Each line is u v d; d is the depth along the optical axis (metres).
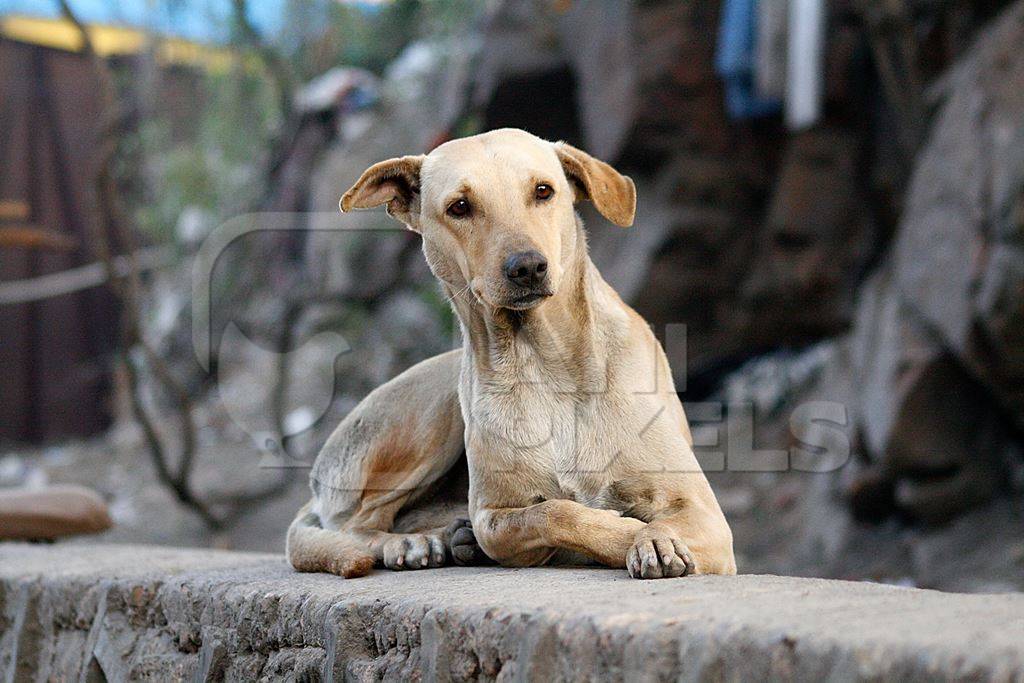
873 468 11.10
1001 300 9.43
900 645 2.55
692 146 13.77
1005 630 2.59
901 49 11.93
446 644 3.52
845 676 2.57
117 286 12.67
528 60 14.67
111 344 20.23
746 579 3.70
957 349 10.08
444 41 18.02
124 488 15.21
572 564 4.46
